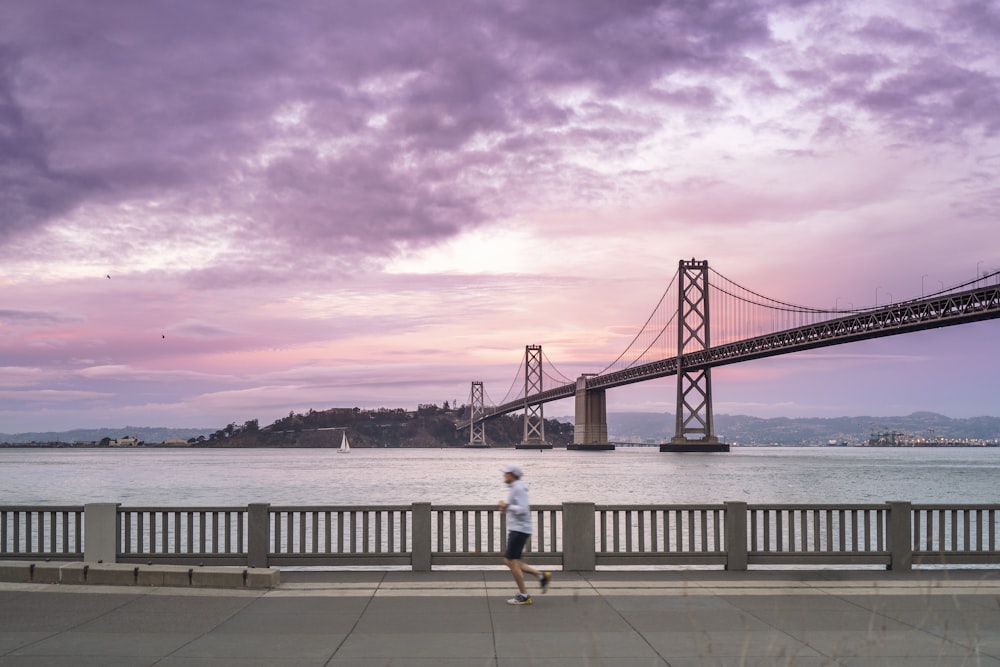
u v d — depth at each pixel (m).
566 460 184.75
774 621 10.51
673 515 38.88
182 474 128.62
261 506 14.31
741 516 14.23
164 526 14.48
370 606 11.40
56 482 104.38
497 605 11.47
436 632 9.98
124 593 12.17
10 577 13.04
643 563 14.21
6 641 9.54
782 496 70.69
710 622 10.46
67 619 10.60
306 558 14.18
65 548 14.50
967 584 12.95
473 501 64.56
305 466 163.88
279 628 10.16
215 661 8.74
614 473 116.50
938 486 90.56
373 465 166.75
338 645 9.38
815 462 177.00
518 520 11.67
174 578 12.71
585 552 14.10
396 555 14.15
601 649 9.20
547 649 9.22
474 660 8.79
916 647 9.27
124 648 9.24
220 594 12.17
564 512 14.19
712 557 14.16
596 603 11.58
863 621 10.51
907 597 11.98
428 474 120.50
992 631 9.98
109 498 71.81
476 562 14.16
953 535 14.50
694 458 184.25
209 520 37.31
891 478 109.12
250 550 14.26
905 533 14.25
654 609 11.20
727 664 8.61
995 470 139.25
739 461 177.12
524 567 11.66
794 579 13.37
